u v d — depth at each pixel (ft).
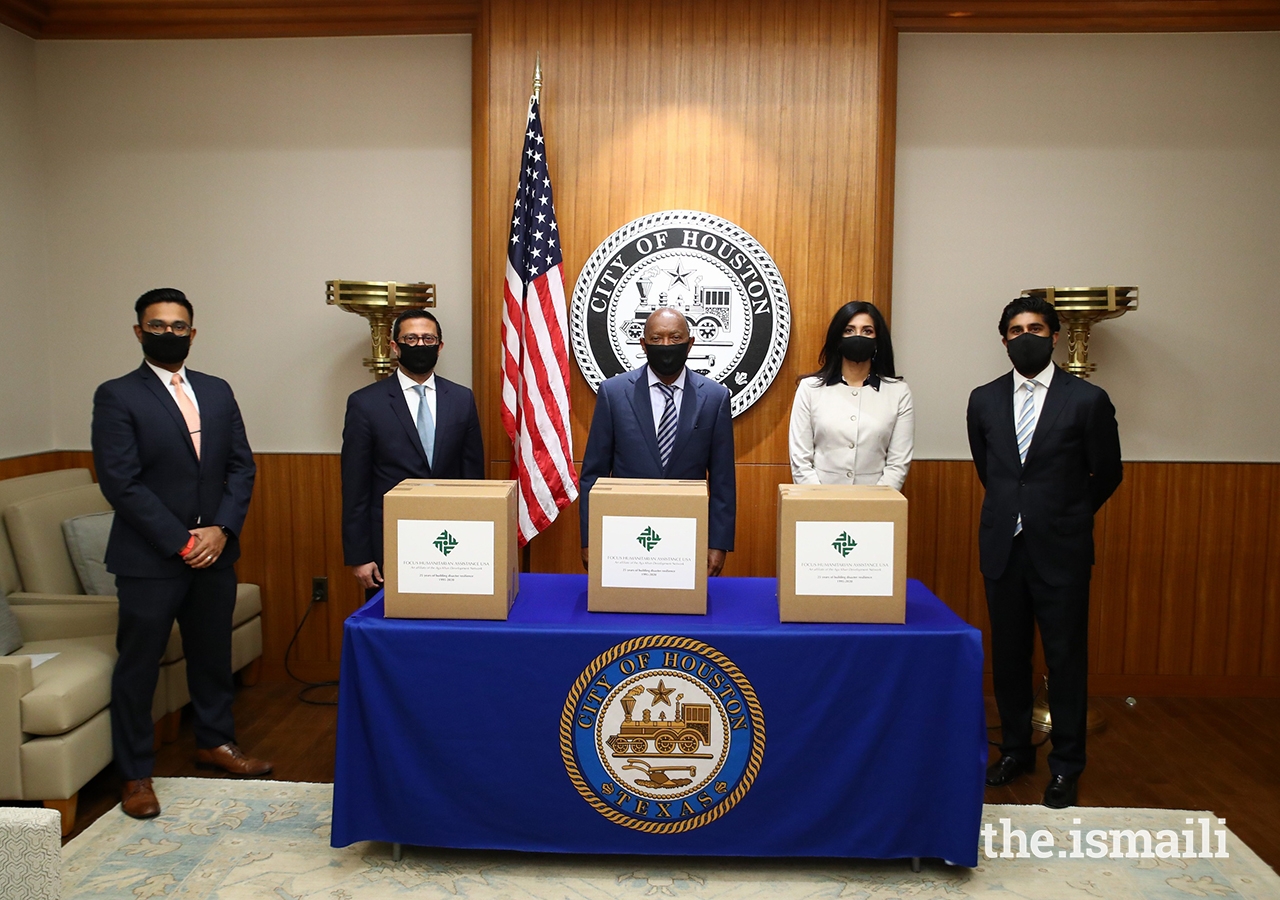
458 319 13.00
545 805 7.59
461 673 7.45
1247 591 12.85
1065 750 9.46
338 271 13.08
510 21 12.11
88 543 11.34
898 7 12.06
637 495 7.66
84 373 13.38
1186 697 12.91
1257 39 12.41
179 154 13.08
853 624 7.55
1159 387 12.80
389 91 12.85
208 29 12.75
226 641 10.00
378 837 7.72
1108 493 9.70
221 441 9.68
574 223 12.26
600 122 12.15
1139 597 12.91
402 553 7.54
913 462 12.88
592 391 12.35
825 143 12.03
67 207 13.21
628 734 7.50
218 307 13.20
